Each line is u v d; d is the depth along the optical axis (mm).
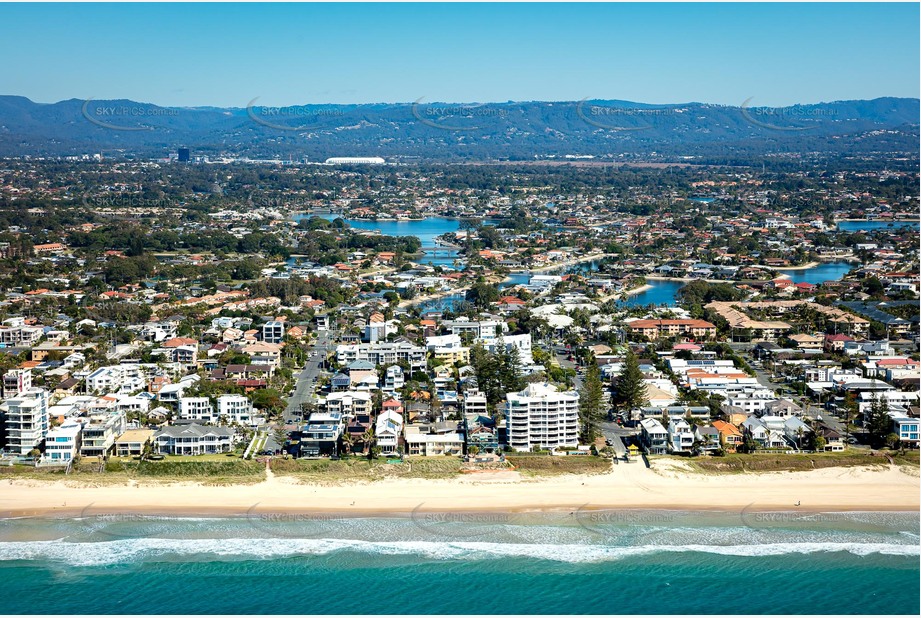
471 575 187250
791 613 174875
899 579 186500
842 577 186875
